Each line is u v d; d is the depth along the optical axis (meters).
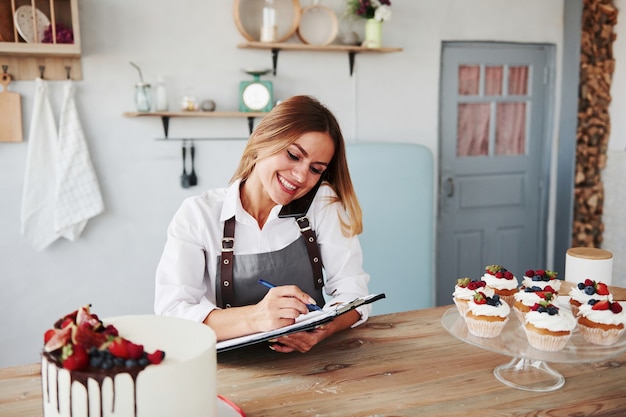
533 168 4.06
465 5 3.66
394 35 3.51
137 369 0.95
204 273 1.67
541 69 3.97
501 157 3.96
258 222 1.68
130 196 3.13
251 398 1.26
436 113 3.69
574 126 3.95
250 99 3.16
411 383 1.34
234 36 3.19
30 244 2.99
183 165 3.19
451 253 3.91
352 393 1.29
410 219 3.34
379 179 3.26
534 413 1.21
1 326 3.00
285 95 3.34
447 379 1.36
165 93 3.02
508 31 3.80
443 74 3.72
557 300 1.65
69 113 2.93
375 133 3.56
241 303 1.65
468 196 3.90
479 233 3.98
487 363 1.45
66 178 2.93
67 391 0.96
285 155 1.50
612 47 3.98
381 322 1.72
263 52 3.26
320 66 3.38
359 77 3.47
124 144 3.08
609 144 4.03
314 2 3.27
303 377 1.36
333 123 1.55
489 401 1.26
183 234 1.61
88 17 2.93
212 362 1.05
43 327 3.07
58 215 2.93
